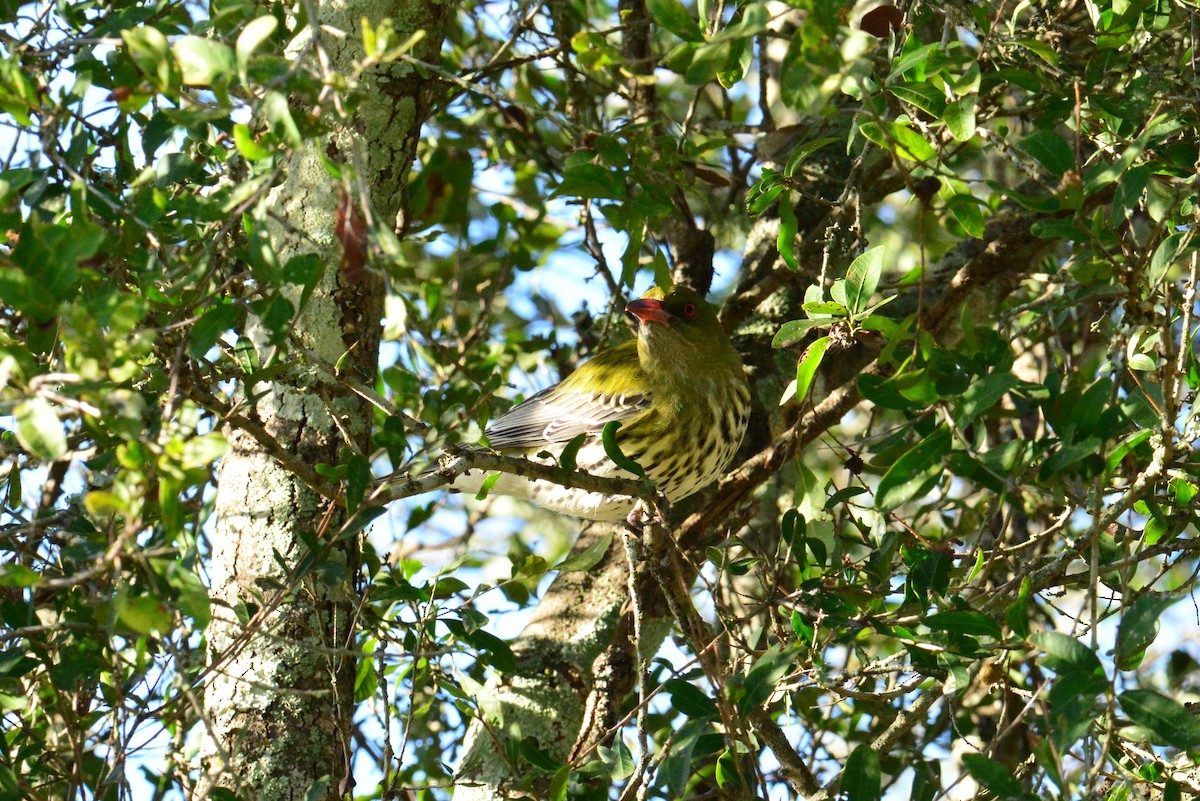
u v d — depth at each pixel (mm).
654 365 8039
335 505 5359
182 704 4512
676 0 4543
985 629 4602
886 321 4922
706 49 4078
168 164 4793
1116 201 4703
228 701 5465
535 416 8500
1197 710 5598
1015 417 6254
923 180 6559
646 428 8055
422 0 5953
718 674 4859
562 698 7059
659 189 6180
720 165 7965
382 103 5832
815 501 6289
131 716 5309
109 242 4293
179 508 3605
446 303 9273
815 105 5281
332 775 5434
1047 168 4605
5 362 3457
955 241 9336
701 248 8648
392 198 5941
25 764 5652
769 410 8484
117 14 4805
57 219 4750
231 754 5230
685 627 5715
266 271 3945
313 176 5711
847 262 6961
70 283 3670
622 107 9602
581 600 7426
